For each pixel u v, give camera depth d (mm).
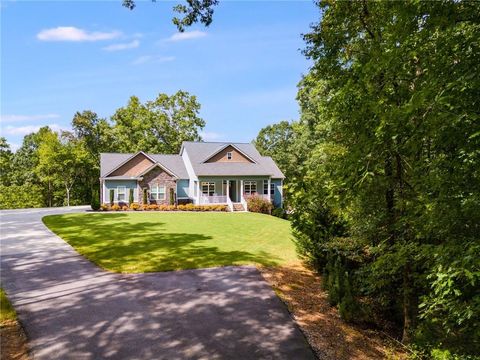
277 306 8383
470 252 3746
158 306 8164
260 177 35875
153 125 49625
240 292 9266
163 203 34625
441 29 4094
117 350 6082
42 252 13406
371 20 7055
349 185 5090
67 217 24609
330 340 6863
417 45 4285
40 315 7516
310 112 33938
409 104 3773
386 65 4703
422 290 6785
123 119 48719
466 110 3717
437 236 4809
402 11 4438
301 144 38875
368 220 7633
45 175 43781
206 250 14008
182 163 38500
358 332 7367
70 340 6418
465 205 4020
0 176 49531
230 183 37531
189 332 6875
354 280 8781
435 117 3820
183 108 51438
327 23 7934
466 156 4090
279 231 19266
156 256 12844
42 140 45844
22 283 9703
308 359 6043
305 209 9719
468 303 4246
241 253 13656
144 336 6645
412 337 6180
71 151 42656
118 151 51250
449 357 4559
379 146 4770
